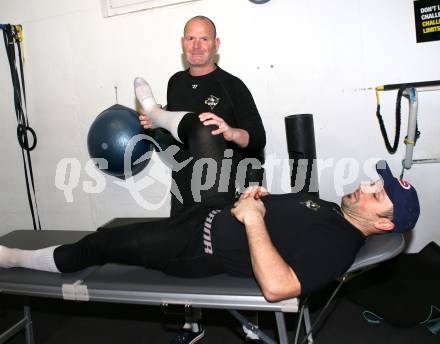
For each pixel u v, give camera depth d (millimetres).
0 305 2477
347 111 2457
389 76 2357
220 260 1463
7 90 2947
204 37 1937
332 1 2326
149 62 2668
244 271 1447
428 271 2217
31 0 2750
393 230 1433
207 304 1396
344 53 2381
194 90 1992
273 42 2453
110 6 2627
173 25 2568
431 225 2490
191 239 1492
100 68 2756
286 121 2277
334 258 1218
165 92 2699
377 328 2035
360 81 2398
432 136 2379
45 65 2838
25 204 3141
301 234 1284
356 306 2223
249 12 2441
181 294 1430
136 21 2617
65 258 1616
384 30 2305
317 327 2074
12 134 3021
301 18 2385
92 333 2152
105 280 1571
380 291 2176
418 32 2266
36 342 2100
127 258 1553
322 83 2449
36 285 1604
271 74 2502
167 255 1500
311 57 2428
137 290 1482
